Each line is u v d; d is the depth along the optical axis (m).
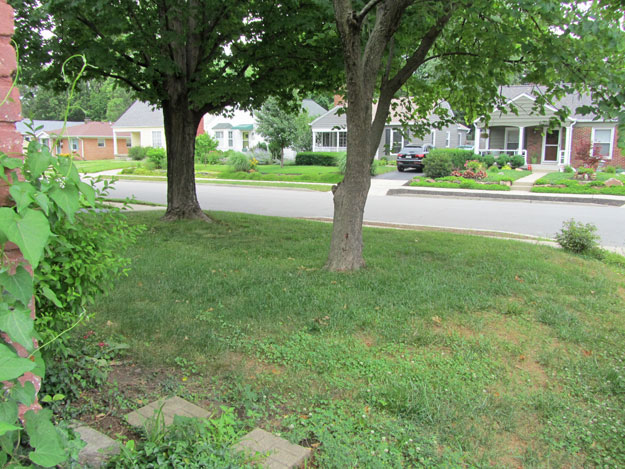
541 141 28.80
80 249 3.02
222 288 5.82
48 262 2.86
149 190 22.30
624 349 4.64
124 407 3.14
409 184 23.28
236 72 10.86
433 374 3.93
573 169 25.28
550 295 6.01
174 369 3.82
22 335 1.73
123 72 9.88
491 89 8.62
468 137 52.19
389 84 7.38
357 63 6.05
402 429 3.15
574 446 3.14
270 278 6.29
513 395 3.72
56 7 8.07
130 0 8.52
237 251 8.06
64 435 2.25
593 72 6.21
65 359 3.50
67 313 3.06
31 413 1.81
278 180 27.45
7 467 1.64
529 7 5.85
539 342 4.71
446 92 10.07
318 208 16.27
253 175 28.23
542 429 3.32
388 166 33.75
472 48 8.50
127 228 3.83
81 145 48.62
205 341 4.32
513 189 21.59
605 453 3.10
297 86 10.99
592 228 9.15
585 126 26.34
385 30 6.26
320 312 5.11
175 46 9.98
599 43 6.13
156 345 4.21
